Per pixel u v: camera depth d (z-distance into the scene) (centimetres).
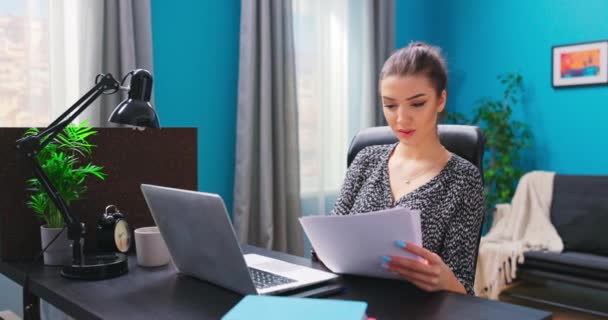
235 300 102
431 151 138
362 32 364
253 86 299
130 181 152
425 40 422
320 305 78
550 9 367
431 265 103
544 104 372
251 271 117
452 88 420
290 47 313
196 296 104
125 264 124
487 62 399
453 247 127
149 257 128
